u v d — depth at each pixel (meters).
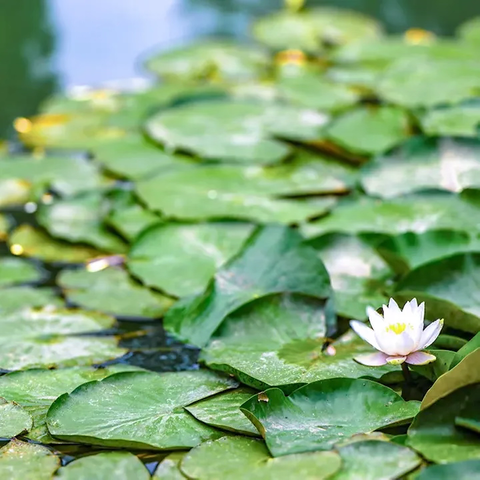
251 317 4.20
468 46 5.51
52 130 5.05
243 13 6.85
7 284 4.41
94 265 4.47
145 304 4.34
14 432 4.04
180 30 6.29
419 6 7.05
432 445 3.96
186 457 3.98
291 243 4.30
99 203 4.67
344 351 4.16
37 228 4.61
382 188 4.57
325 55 5.77
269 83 5.32
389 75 5.20
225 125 4.93
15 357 4.20
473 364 3.96
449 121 4.81
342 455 3.95
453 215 4.44
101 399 4.08
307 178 4.69
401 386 4.09
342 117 4.92
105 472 3.97
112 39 6.04
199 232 4.48
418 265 4.29
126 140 4.93
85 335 4.26
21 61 5.53
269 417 4.01
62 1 6.93
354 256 4.38
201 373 4.14
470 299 4.20
